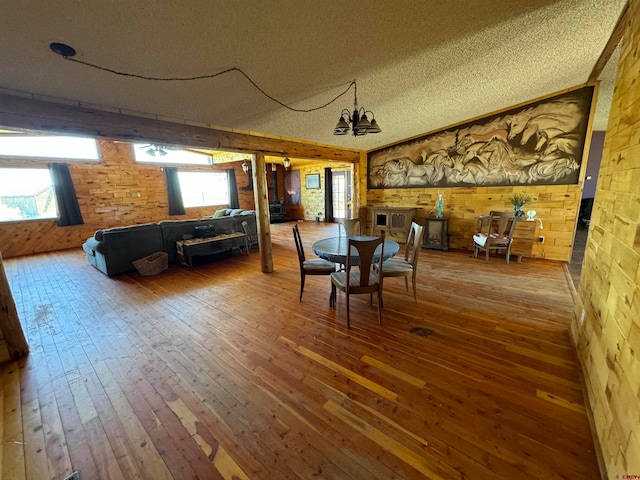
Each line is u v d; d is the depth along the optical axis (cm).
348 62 255
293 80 273
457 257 495
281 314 295
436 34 232
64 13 153
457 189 542
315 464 136
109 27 169
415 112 430
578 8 218
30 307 326
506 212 441
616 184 167
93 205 695
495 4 204
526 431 150
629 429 109
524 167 466
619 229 153
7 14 149
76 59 196
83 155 675
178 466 136
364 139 553
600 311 171
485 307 297
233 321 282
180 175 862
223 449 145
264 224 428
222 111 320
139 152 767
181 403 177
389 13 197
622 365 126
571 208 438
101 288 387
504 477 126
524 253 450
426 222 552
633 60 159
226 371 206
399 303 312
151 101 274
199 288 380
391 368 204
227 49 209
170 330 268
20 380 202
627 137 156
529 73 338
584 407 165
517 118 459
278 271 449
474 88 364
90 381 199
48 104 241
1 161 579
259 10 174
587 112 405
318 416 164
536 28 241
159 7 159
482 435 148
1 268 217
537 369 198
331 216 1022
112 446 148
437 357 215
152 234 478
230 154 870
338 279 282
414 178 597
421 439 147
